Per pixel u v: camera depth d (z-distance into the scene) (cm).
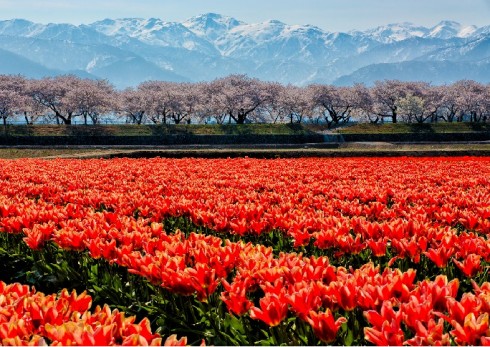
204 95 10831
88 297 495
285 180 1783
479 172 2147
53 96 10081
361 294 464
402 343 381
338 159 3353
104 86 12081
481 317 392
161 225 805
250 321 557
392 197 1344
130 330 407
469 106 11288
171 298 620
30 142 7638
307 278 534
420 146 6619
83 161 2866
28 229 811
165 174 2070
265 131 8444
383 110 11362
